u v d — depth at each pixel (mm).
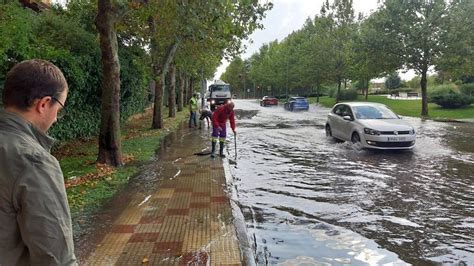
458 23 29594
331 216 6543
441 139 16750
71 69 11977
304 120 27422
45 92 1819
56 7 18922
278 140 16344
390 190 8203
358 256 4977
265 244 5328
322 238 5562
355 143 14070
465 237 5660
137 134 17453
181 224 5824
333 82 56438
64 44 14117
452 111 33469
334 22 50812
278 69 76125
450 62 30281
